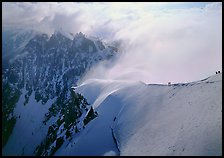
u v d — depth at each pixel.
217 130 74.50
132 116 108.81
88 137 111.25
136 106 113.69
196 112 88.94
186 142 77.69
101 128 113.44
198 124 82.06
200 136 76.31
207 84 100.94
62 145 125.69
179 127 87.44
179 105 99.50
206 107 87.62
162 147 83.12
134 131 100.19
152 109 106.94
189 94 101.94
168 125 92.81
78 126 127.94
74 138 119.69
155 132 92.75
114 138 103.81
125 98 123.12
